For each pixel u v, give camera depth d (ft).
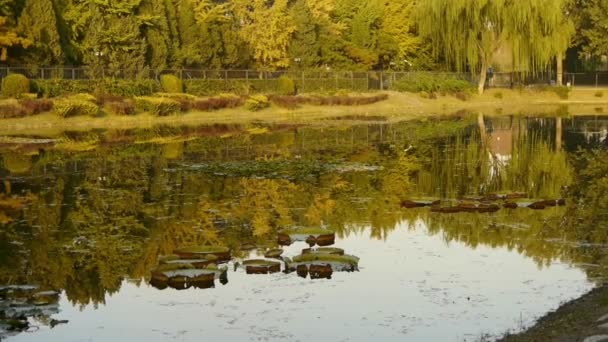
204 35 184.55
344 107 187.32
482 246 47.83
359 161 89.71
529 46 203.00
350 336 32.12
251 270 41.96
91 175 77.82
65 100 136.56
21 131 123.95
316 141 112.78
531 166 85.56
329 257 43.68
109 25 161.07
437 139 116.06
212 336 32.32
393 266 43.04
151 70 168.04
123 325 33.86
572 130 130.82
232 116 160.97
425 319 34.14
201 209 60.59
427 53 233.76
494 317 34.30
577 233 51.34
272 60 201.57
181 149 101.35
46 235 51.75
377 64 230.27
